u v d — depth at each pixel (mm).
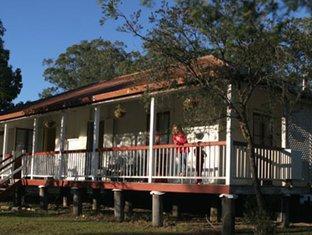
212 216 16828
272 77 11852
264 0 7723
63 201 22031
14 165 22016
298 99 13281
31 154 21453
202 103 12789
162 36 11688
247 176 14000
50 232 14273
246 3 7875
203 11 8453
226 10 8391
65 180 19125
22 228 15016
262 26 9016
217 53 11688
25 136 26719
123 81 22734
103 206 21328
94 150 17969
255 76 12062
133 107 20562
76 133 23375
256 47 11141
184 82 12328
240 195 14875
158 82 12609
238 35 8758
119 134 21078
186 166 14812
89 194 21188
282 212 15531
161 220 15359
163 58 12031
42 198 20453
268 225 12805
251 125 16500
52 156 20125
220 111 12758
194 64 12039
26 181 21266
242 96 12281
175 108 18312
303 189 15891
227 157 13688
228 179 13586
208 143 14258
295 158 15773
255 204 13922
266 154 14867
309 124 17109
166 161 15391
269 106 14523
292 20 10461
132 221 16594
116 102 17578
